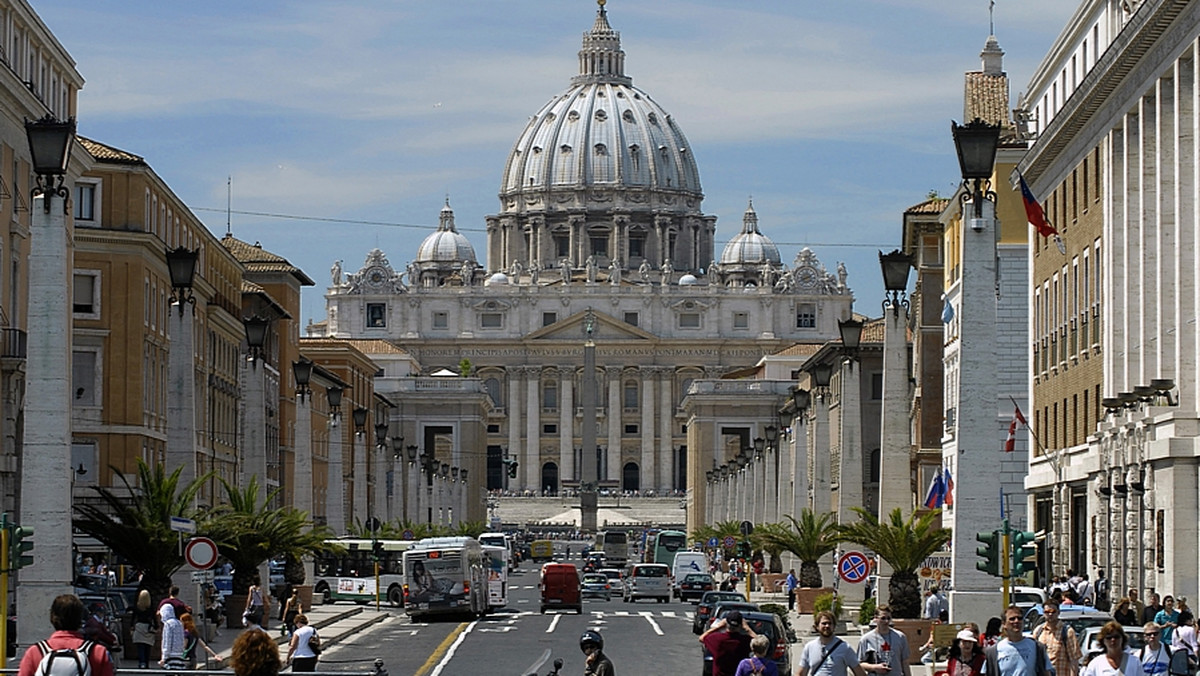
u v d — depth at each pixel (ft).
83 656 136.56
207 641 336.70
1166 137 325.01
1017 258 505.25
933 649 237.04
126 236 559.38
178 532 311.68
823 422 481.46
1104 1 401.08
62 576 236.22
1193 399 312.09
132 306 561.02
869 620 372.58
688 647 371.97
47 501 236.43
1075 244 412.16
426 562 500.33
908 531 326.03
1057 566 424.05
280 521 393.29
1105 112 373.81
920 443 624.18
